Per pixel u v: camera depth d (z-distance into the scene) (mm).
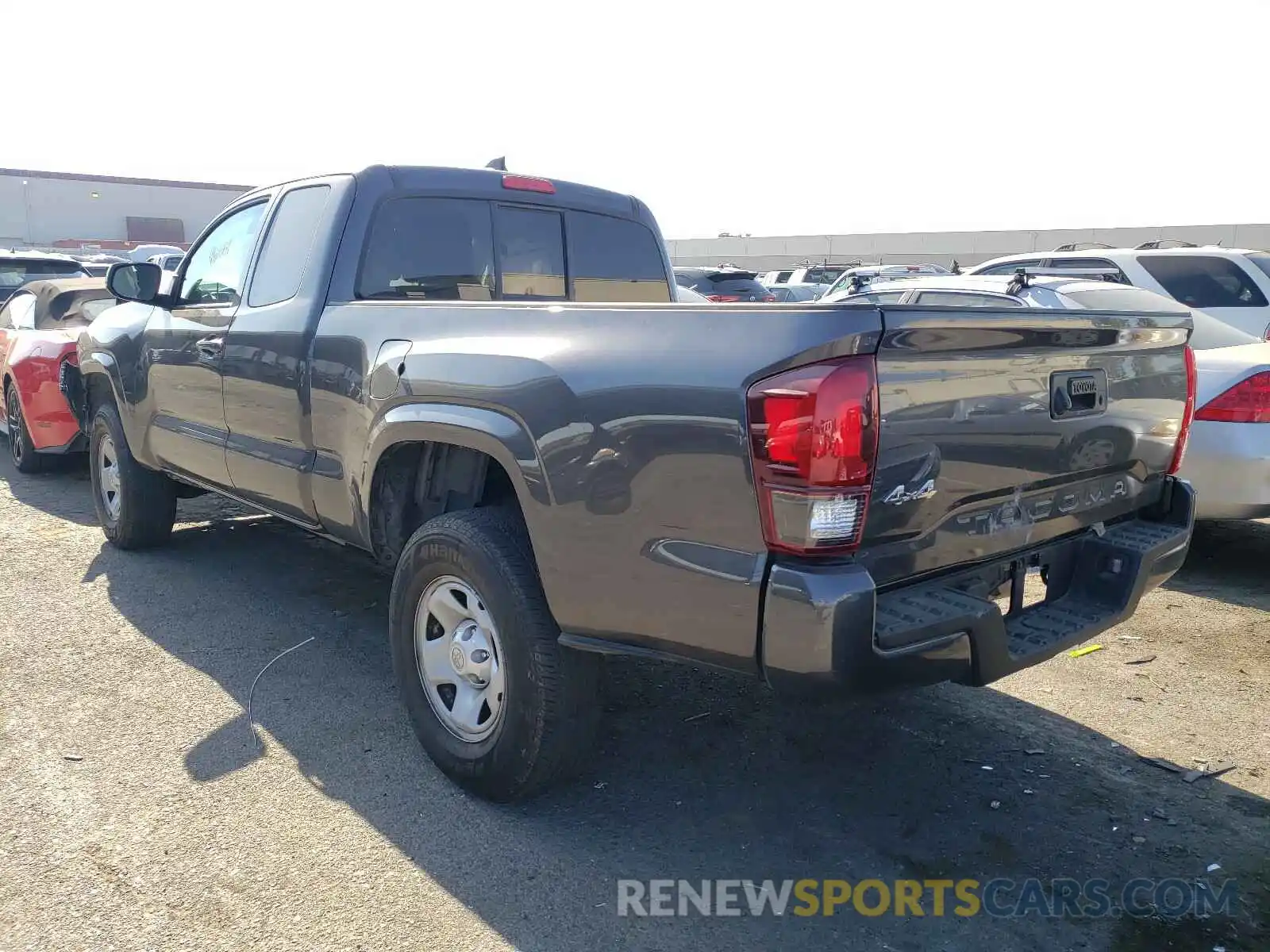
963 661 2613
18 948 2561
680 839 3131
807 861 3027
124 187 53812
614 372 2746
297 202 4367
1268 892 2889
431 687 3443
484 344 3154
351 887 2846
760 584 2475
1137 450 3258
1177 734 3857
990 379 2652
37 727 3744
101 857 2953
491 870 2939
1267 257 9867
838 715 3998
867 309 2352
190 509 7098
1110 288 6695
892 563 2547
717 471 2518
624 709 4035
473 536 3160
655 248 5238
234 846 3027
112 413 5730
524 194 4598
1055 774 3549
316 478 3963
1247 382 5133
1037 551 3059
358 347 3668
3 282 11062
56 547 6035
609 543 2779
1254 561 5965
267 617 4930
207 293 4957
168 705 3955
